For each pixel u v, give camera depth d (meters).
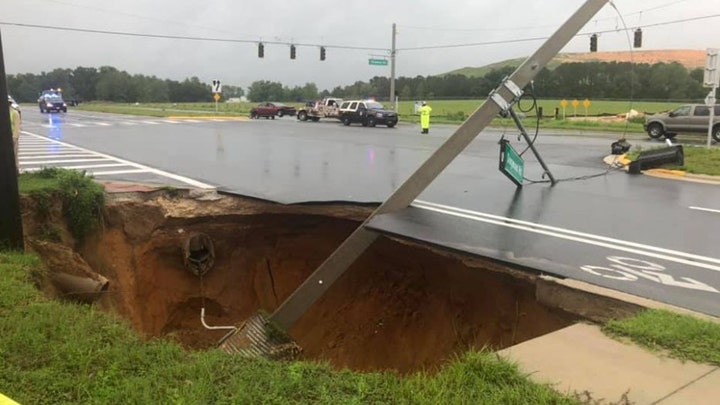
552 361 3.94
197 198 10.02
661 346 4.20
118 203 9.25
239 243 10.33
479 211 9.53
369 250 9.45
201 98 116.12
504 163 11.44
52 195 8.27
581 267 6.50
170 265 9.82
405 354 8.88
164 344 4.20
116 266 8.95
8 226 6.28
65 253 7.49
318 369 3.82
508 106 8.31
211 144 20.61
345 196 10.41
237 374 3.68
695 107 26.58
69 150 17.78
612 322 4.60
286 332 7.29
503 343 6.86
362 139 24.34
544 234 8.05
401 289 9.32
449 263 8.02
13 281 5.21
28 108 69.94
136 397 3.30
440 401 3.28
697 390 3.54
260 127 32.16
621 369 3.83
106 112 52.75
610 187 12.29
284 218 10.17
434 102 77.50
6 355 3.77
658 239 7.91
